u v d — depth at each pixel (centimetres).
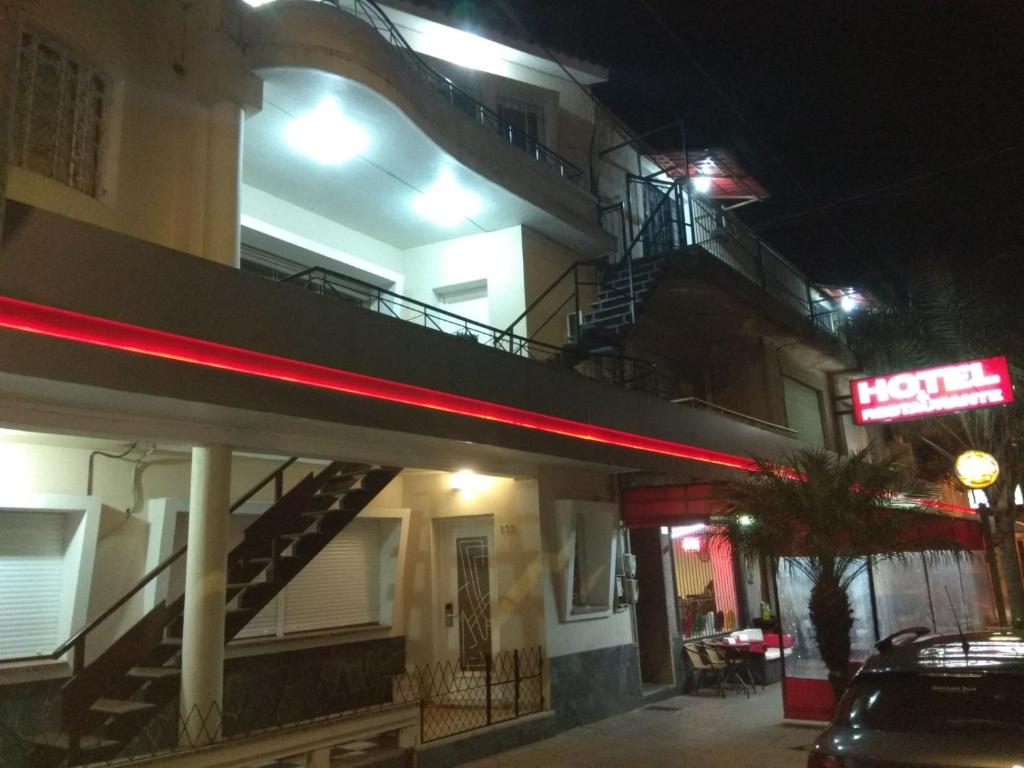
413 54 1159
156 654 783
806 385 1966
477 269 1327
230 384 643
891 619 1405
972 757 426
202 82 890
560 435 988
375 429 766
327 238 1238
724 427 1359
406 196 1202
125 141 799
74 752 649
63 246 555
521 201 1238
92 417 667
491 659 1011
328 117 1017
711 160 1723
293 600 1020
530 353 1273
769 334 1705
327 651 1034
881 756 446
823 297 1998
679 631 1350
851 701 501
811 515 976
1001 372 1284
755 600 1669
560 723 1043
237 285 662
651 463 1147
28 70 724
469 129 1167
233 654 920
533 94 1503
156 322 602
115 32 807
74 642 715
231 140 895
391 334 793
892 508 1008
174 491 926
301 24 948
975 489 1502
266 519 847
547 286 1350
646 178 1603
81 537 821
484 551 1171
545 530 1093
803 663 1131
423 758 838
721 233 1614
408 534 1164
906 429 1920
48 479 823
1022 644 510
